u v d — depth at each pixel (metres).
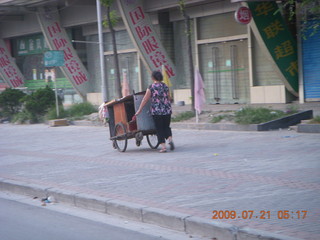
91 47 33.66
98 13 23.09
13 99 27.92
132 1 26.55
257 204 6.87
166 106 12.05
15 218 7.71
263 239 5.55
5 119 27.91
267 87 22.75
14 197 9.37
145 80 29.83
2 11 32.31
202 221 6.25
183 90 27.11
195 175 9.10
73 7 32.19
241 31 24.00
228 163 10.05
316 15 19.62
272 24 20.83
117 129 13.10
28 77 39.59
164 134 12.20
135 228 6.81
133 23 26.61
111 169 10.40
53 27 33.09
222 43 25.11
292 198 7.07
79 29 33.88
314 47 20.92
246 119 15.46
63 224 7.23
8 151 14.69
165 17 27.59
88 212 7.87
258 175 8.73
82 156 12.63
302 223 5.94
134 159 11.52
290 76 21.56
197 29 26.09
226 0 24.25
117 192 8.23
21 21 37.12
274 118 15.37
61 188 8.87
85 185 8.98
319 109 18.75
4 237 6.69
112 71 32.25
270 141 12.70
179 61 27.67
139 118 12.30
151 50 27.17
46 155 13.26
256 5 20.28
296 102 22.08
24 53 39.22
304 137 12.98
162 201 7.41
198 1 24.59
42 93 25.64
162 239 6.26
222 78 25.34
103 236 6.52
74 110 24.33
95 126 21.09
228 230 5.91
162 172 9.63
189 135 15.38
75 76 33.72
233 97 24.83
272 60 21.11
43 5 31.89
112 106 13.18
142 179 9.12
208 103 26.14
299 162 9.68
